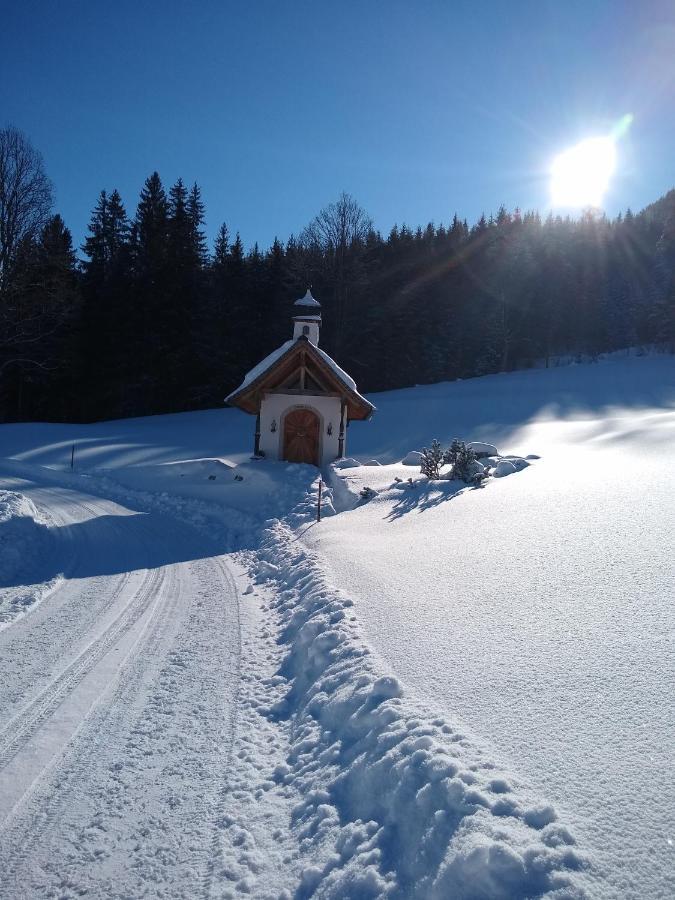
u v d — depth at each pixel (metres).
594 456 14.95
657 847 2.66
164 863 3.51
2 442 28.97
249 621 7.79
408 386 57.19
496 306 67.50
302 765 4.40
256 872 3.40
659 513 7.89
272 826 3.80
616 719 3.72
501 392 44.66
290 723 5.12
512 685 4.43
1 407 45.44
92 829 3.80
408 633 5.88
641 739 3.47
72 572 10.14
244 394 20.47
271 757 4.62
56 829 3.80
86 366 46.19
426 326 60.72
